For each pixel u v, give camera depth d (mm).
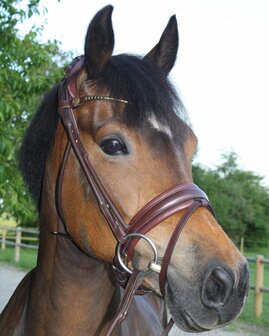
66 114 1848
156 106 1726
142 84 1758
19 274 11156
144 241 1699
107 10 1769
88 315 1930
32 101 4492
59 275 1924
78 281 1911
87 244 1816
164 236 1669
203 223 1663
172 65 2160
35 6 4469
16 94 4496
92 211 1788
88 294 1923
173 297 1643
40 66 4676
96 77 1821
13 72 4402
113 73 1800
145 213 1684
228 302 1559
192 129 1860
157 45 2146
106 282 1965
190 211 1663
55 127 1969
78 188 1819
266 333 6523
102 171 1746
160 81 1803
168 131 1724
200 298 1575
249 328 6766
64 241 1917
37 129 2018
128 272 1734
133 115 1710
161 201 1679
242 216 27016
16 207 4473
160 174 1703
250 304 8438
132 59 1885
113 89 1765
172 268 1642
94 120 1771
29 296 2102
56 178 1923
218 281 1557
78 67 1933
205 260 1588
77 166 1825
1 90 4414
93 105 1789
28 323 2035
